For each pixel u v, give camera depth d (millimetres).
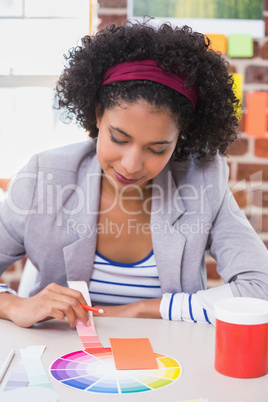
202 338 843
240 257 1050
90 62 963
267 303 725
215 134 1045
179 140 1060
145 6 1738
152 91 853
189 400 599
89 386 648
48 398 523
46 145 1890
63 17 1815
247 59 1767
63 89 1072
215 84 969
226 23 1753
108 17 1745
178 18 1745
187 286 1113
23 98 1865
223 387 650
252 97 1765
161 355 759
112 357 748
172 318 954
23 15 1822
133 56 878
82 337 834
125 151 884
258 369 680
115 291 1133
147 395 625
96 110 1014
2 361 723
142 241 1128
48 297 895
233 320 675
